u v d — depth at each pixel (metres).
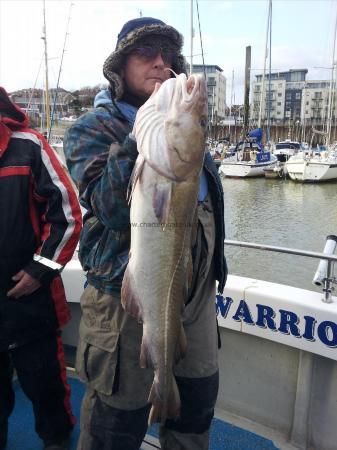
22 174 1.86
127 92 1.58
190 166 1.33
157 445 2.16
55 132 11.99
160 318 1.39
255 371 2.42
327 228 16.62
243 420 2.46
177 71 1.69
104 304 1.50
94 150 1.44
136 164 1.28
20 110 1.91
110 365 1.49
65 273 2.76
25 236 1.90
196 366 1.73
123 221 1.36
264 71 36.59
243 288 2.30
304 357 2.21
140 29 1.49
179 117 1.31
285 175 29.30
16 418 2.48
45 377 2.06
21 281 1.87
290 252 2.15
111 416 1.51
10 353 2.03
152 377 1.53
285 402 2.35
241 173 29.41
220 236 1.71
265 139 39.09
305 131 58.03
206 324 1.73
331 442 2.21
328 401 2.20
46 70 15.23
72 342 2.97
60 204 1.91
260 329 2.26
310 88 84.44
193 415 1.76
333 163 27.42
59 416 2.16
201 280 1.65
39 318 1.97
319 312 2.07
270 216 19.14
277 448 2.26
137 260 1.34
